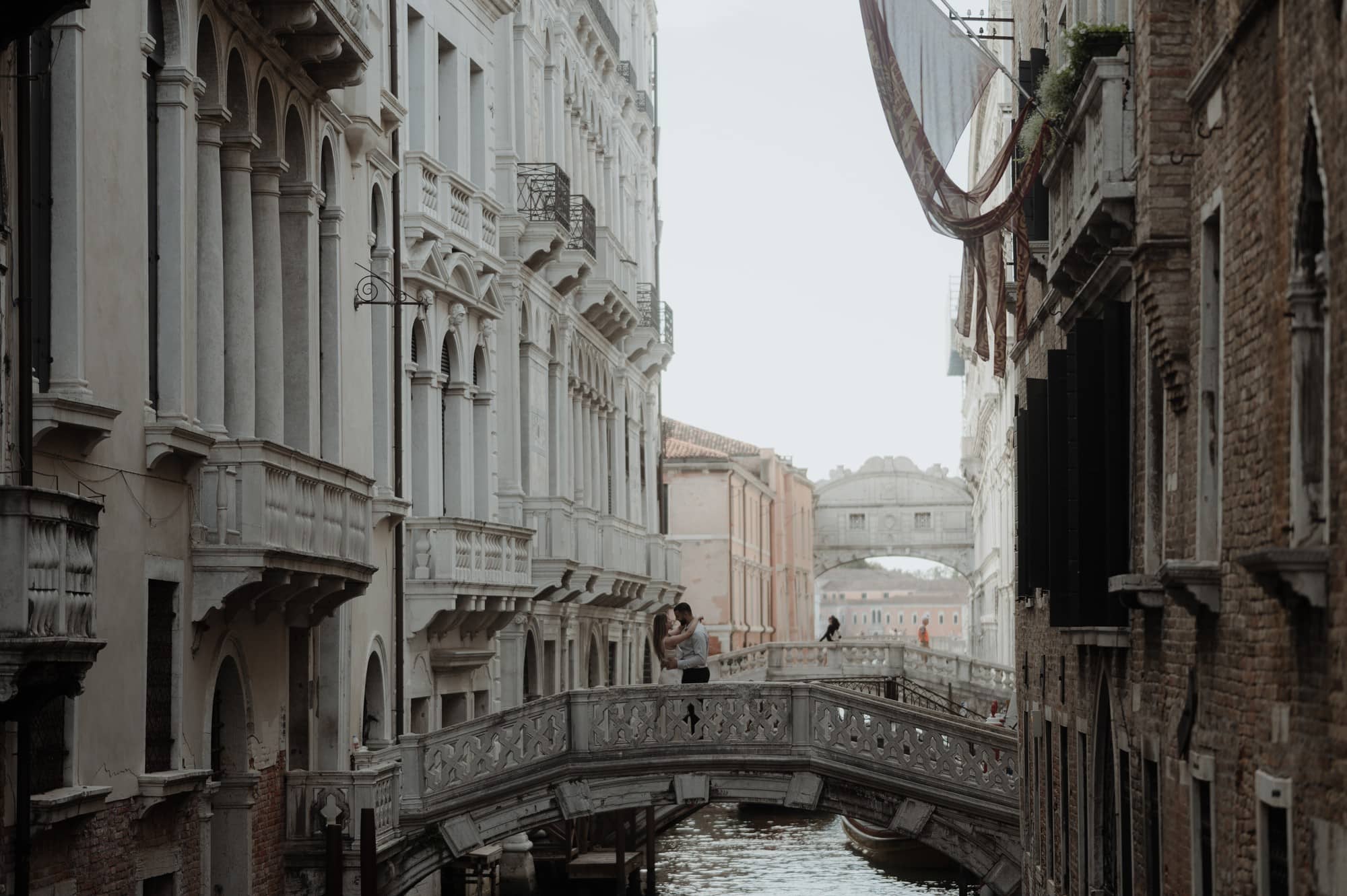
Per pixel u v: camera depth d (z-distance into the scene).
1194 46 13.49
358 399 22.06
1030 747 22.36
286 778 19.98
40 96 14.13
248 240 18.50
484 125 28.77
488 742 22.41
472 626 27.38
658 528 45.91
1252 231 11.56
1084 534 16.11
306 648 21.08
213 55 17.53
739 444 78.69
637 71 43.84
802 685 22.92
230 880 18.55
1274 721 11.02
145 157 15.91
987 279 18.89
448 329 26.67
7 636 11.58
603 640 38.84
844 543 89.62
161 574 16.14
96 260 14.75
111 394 15.06
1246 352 11.75
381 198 23.70
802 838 46.31
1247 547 11.70
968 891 34.53
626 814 34.56
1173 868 13.95
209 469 17.08
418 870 22.05
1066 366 17.75
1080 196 16.38
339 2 20.45
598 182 37.94
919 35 17.27
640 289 42.59
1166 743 14.24
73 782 14.28
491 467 28.39
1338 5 9.50
